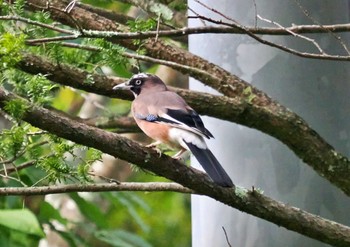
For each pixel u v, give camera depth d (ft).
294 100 41.55
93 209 51.98
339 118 41.47
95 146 32.89
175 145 37.40
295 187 40.55
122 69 46.88
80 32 36.06
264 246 40.04
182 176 34.06
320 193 40.47
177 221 73.56
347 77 41.70
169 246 72.43
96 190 35.17
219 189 34.55
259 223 40.14
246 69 42.01
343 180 38.83
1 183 44.70
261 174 40.75
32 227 41.98
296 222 35.27
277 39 41.70
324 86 41.45
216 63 42.50
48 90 33.55
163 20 40.75
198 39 43.24
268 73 41.78
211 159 35.27
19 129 34.19
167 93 38.83
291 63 41.63
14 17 35.81
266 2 42.04
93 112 66.59
